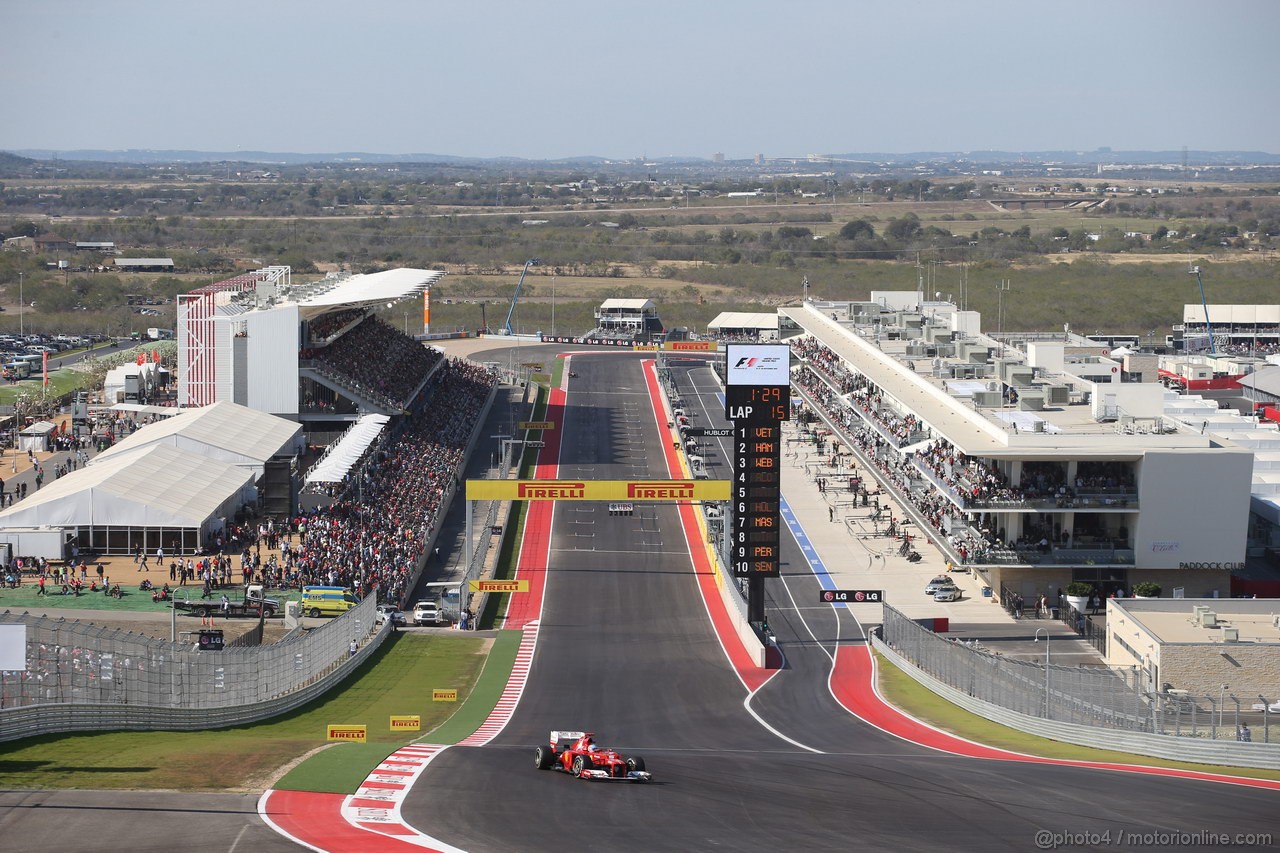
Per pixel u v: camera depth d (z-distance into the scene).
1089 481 114.50
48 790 56.88
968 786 60.88
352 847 50.03
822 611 117.50
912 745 76.62
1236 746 67.81
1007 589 116.75
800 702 90.56
